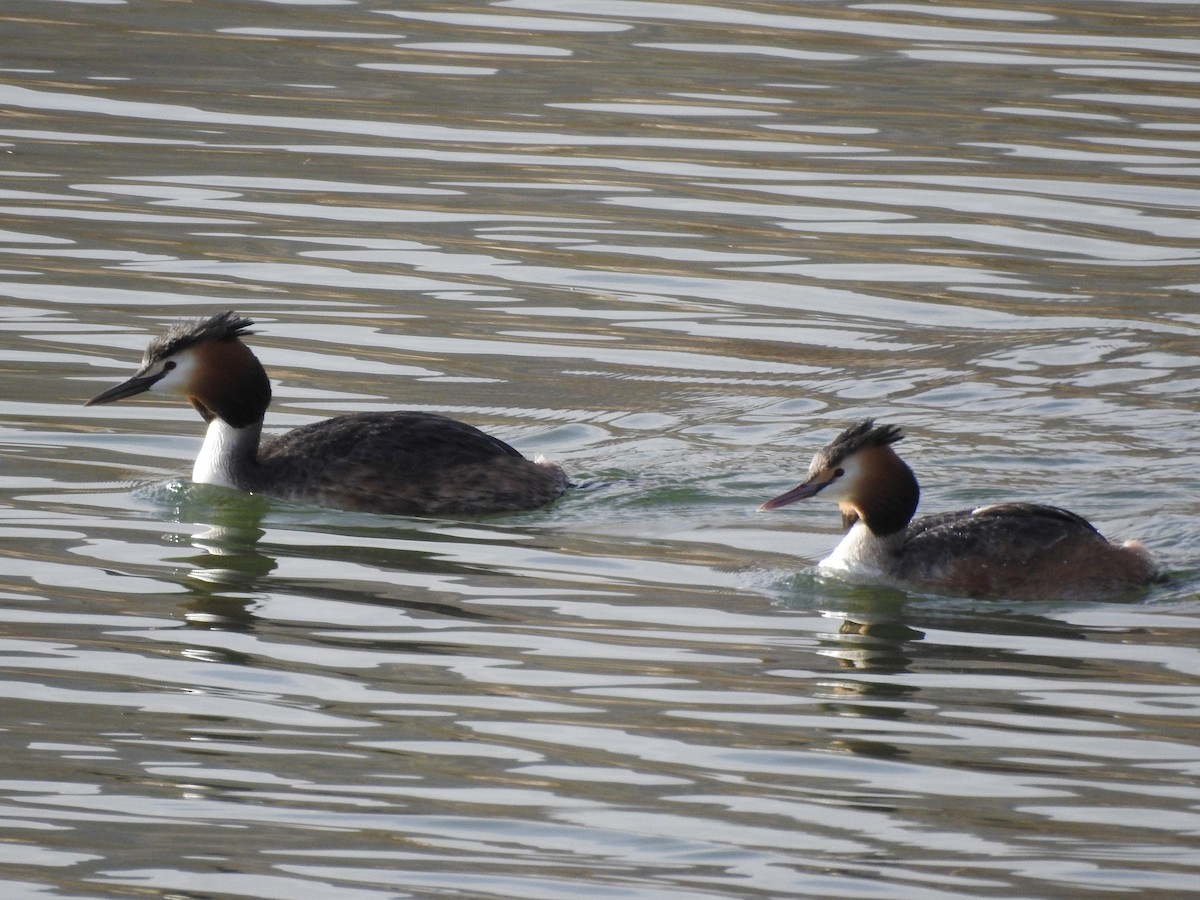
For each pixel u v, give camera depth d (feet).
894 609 42.27
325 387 56.13
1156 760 33.55
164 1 92.84
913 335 61.36
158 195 71.31
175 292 62.75
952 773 33.04
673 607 41.39
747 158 75.97
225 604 40.73
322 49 87.10
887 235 69.31
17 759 33.04
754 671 37.68
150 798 31.76
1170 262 67.15
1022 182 73.92
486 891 28.89
